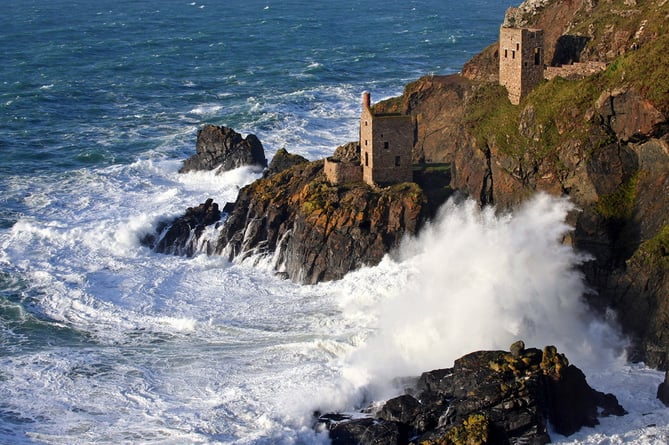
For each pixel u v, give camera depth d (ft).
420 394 305.12
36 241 466.70
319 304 394.52
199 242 458.09
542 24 544.21
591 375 332.19
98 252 459.32
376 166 428.15
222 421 305.32
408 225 411.75
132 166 583.17
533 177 407.03
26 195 535.60
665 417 301.84
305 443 292.20
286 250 431.43
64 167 592.60
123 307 398.83
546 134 407.44
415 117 515.09
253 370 339.16
